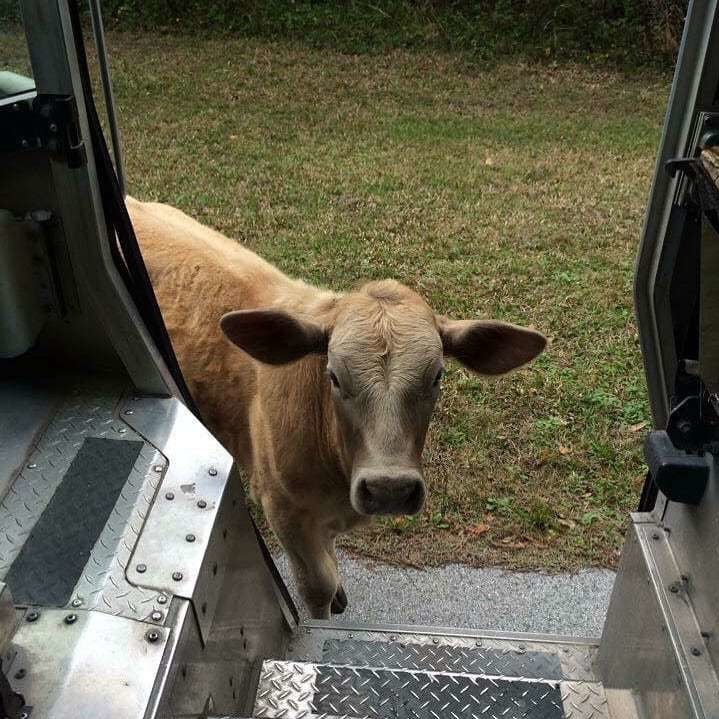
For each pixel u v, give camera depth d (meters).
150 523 1.89
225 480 2.04
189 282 3.73
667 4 13.42
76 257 2.12
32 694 1.49
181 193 8.08
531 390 5.10
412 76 12.57
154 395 2.31
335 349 2.64
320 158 9.22
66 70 1.85
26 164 2.04
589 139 10.18
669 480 2.03
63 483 2.00
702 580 2.03
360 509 2.59
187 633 1.69
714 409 1.92
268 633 2.60
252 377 3.51
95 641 1.59
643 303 2.31
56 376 2.37
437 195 8.25
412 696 2.39
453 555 4.00
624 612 2.46
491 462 4.53
